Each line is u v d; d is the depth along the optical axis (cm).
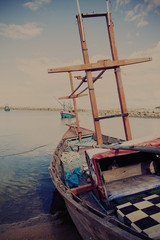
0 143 2205
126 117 632
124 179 409
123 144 399
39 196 715
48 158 1393
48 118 7850
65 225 500
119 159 442
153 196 311
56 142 2155
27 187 814
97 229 266
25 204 651
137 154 447
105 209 337
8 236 466
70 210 395
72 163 761
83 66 599
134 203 295
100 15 634
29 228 495
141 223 236
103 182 354
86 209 300
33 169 1103
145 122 4034
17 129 3831
